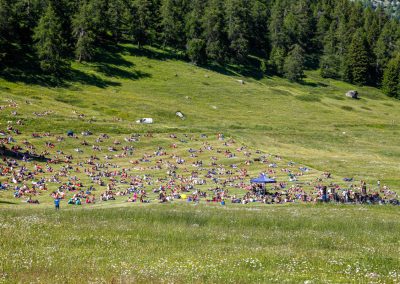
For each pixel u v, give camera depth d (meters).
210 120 138.50
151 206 46.72
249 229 31.23
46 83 145.62
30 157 77.44
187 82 183.88
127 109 135.62
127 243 22.67
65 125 100.19
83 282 14.23
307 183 73.62
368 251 22.84
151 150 94.12
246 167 85.75
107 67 177.75
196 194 61.00
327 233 30.03
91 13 195.38
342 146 119.44
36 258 17.73
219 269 17.09
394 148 121.69
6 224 25.33
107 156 86.50
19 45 163.00
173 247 22.36
